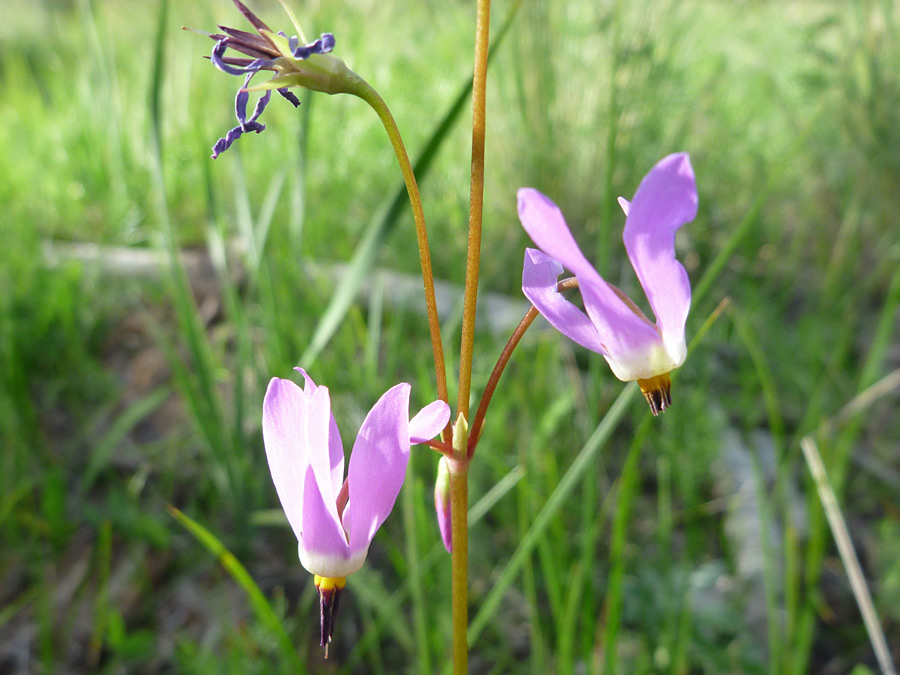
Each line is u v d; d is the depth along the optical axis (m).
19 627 0.17
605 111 0.26
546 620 0.17
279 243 0.24
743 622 0.15
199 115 0.27
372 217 0.29
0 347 0.22
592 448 0.13
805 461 0.21
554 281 0.08
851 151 0.29
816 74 0.28
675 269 0.07
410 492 0.13
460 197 0.27
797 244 0.29
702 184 0.29
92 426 0.22
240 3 0.07
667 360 0.07
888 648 0.17
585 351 0.23
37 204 0.30
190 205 0.30
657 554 0.18
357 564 0.08
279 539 0.19
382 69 0.33
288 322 0.22
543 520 0.13
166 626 0.17
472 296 0.08
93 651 0.17
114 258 0.27
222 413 0.19
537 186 0.27
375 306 0.19
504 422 0.19
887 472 0.21
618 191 0.27
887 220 0.29
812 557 0.15
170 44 0.35
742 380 0.23
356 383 0.20
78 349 0.23
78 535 0.19
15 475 0.20
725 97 0.34
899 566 0.17
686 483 0.19
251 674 0.16
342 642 0.17
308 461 0.07
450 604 0.16
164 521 0.19
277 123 0.31
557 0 0.28
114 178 0.31
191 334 0.19
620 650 0.16
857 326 0.27
